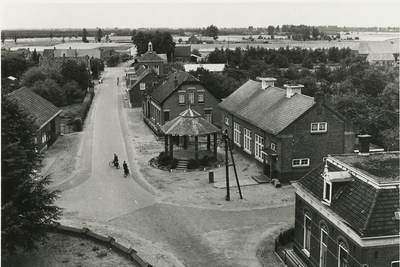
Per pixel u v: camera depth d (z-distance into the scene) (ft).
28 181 91.71
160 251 100.27
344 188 82.79
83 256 95.96
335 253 79.87
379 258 71.41
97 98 362.74
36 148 109.09
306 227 93.86
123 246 97.25
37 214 90.17
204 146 203.00
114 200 134.00
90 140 218.79
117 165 169.07
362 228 71.10
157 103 233.96
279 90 176.35
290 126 146.20
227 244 104.27
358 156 95.09
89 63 485.56
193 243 104.73
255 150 171.01
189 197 136.77
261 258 97.35
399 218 71.87
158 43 611.06
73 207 127.75
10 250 88.89
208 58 564.30
